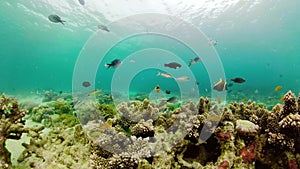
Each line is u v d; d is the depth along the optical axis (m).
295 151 0.82
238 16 6.40
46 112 1.83
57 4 5.36
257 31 8.06
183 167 0.85
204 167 0.84
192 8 5.51
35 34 8.16
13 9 5.86
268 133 0.84
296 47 10.45
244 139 0.88
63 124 1.40
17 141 1.02
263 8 6.01
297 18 6.86
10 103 0.92
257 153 0.84
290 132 0.81
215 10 5.80
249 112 1.12
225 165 0.83
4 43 9.70
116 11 5.52
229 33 8.05
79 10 5.61
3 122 0.82
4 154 0.79
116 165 0.78
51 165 0.83
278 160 0.81
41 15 6.14
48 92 3.89
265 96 5.00
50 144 1.00
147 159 0.84
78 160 0.90
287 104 0.86
